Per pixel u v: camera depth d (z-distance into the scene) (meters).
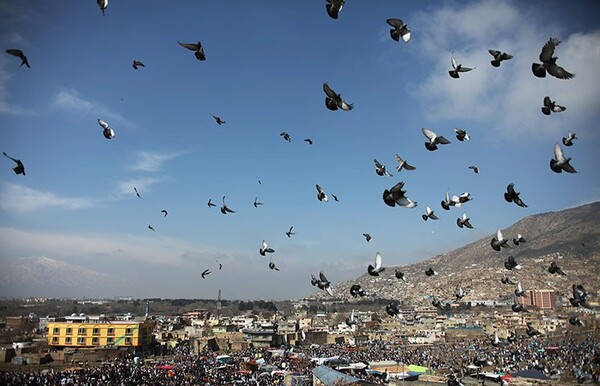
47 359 91.69
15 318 138.88
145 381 60.44
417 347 126.50
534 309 151.75
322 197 21.33
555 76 13.77
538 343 106.25
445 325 171.50
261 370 80.38
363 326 173.12
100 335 111.25
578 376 61.22
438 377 61.19
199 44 16.19
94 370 68.19
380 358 96.25
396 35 15.20
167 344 131.75
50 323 111.62
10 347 94.62
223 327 155.50
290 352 112.50
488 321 169.75
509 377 61.19
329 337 149.62
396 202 14.34
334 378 58.06
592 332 93.62
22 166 18.88
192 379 64.12
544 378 60.72
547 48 13.72
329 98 14.59
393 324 177.12
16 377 55.69
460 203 21.67
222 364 87.88
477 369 67.56
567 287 195.25
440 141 17.09
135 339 111.44
